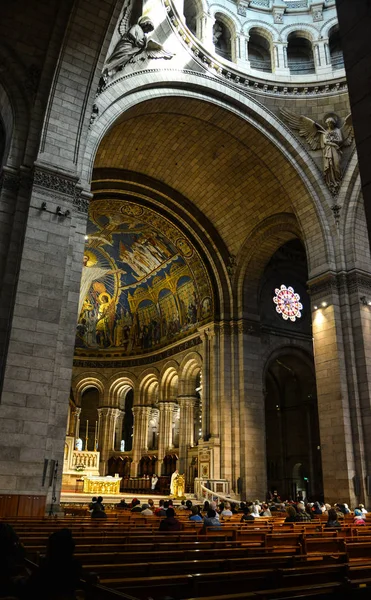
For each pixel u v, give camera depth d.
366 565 6.63
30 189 16.47
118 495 26.88
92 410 45.00
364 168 6.38
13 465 13.55
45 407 14.38
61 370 16.48
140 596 4.80
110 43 19.06
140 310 39.47
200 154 27.83
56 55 17.64
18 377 14.27
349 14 7.04
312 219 25.50
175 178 29.72
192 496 27.72
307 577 5.86
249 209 29.58
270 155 26.14
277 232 28.94
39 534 9.27
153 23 22.08
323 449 22.83
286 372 37.75
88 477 27.20
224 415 28.91
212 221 31.38
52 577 4.27
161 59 22.80
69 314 17.11
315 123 25.64
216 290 31.52
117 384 39.94
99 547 7.89
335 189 25.39
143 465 36.75
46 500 14.77
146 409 38.34
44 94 17.59
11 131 17.36
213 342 30.72
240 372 29.55
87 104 17.91
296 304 34.62
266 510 19.03
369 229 6.10
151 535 10.05
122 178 28.84
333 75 26.12
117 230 33.38
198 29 25.58
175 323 36.28
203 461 29.00
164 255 34.22
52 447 15.59
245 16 27.53
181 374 34.47
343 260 24.42
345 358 23.20
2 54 17.28
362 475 21.42
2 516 13.02
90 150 19.34
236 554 7.95
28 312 14.96
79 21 17.45
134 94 21.86
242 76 25.42
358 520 15.45
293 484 35.78
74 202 17.61
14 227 16.08
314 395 35.72
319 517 17.52
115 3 17.55
